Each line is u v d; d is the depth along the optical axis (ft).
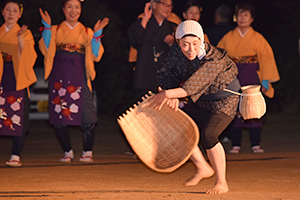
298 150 41.93
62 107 35.96
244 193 24.30
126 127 23.99
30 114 61.41
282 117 74.59
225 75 23.85
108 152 42.63
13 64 34.37
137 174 30.32
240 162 34.86
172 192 24.67
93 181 27.96
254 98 24.41
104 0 97.19
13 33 34.30
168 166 23.02
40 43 35.70
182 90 23.08
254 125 40.55
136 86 36.83
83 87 36.09
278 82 78.89
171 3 36.86
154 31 36.70
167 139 24.02
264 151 41.78
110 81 78.07
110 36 79.10
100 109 78.69
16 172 31.22
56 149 44.68
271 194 24.06
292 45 90.58
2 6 34.37
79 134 57.72
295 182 27.25
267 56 40.60
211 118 24.34
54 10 75.72
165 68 24.66
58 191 25.11
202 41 23.44
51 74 36.22
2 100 34.37
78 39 35.78
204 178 28.40
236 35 40.70
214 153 24.30
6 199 23.20
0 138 54.49
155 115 24.23
